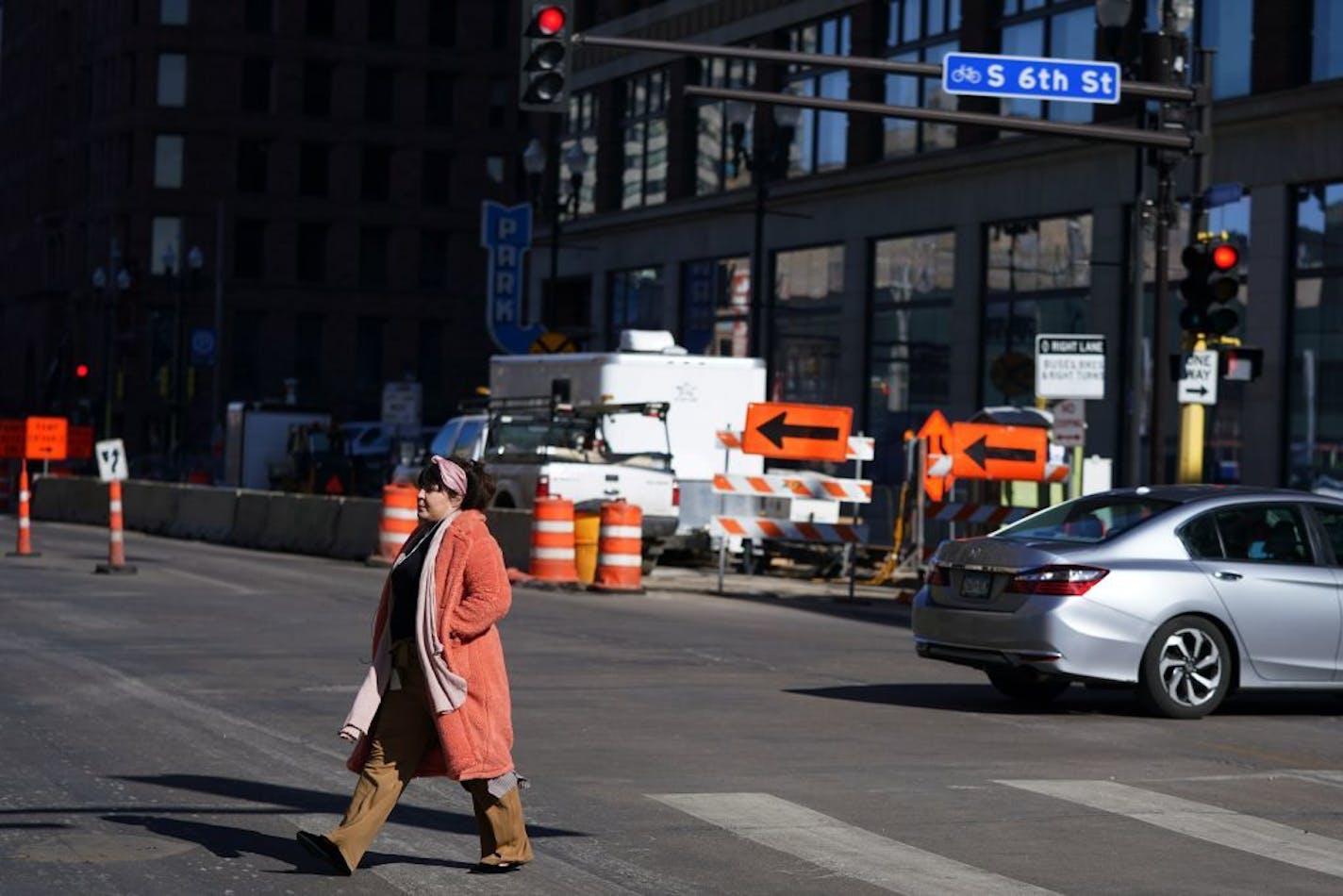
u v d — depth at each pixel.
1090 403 48.16
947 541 18.02
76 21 132.38
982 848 11.09
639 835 11.17
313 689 17.33
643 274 68.44
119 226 119.88
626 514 30.91
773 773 13.48
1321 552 17.67
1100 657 16.86
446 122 121.75
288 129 119.19
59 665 18.83
